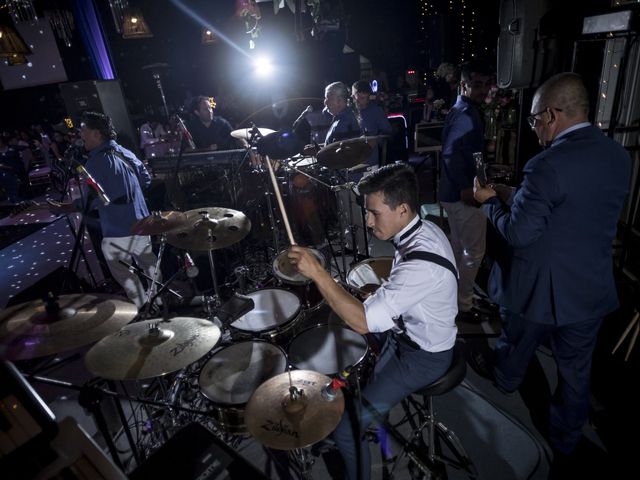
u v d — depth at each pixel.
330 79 10.36
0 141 8.81
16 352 1.72
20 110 11.91
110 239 3.47
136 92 11.55
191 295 4.05
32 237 6.50
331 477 2.25
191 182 4.96
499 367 2.53
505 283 2.18
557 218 1.83
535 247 1.93
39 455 0.72
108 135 3.36
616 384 2.61
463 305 3.43
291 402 1.62
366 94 4.54
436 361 1.83
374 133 4.69
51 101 12.01
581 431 2.27
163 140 7.16
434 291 1.69
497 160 5.26
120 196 3.35
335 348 2.33
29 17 4.66
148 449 2.41
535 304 2.01
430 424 2.07
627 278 2.81
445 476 2.14
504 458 2.28
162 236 2.89
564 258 1.86
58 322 1.87
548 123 1.86
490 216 2.09
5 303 4.59
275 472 2.31
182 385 2.67
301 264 1.64
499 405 2.63
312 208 4.63
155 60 11.29
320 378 1.78
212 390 2.04
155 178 4.94
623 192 1.82
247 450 2.46
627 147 2.86
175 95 11.84
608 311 1.96
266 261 4.59
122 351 1.91
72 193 5.79
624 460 2.19
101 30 6.66
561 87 1.77
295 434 1.53
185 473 1.34
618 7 2.23
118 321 1.92
